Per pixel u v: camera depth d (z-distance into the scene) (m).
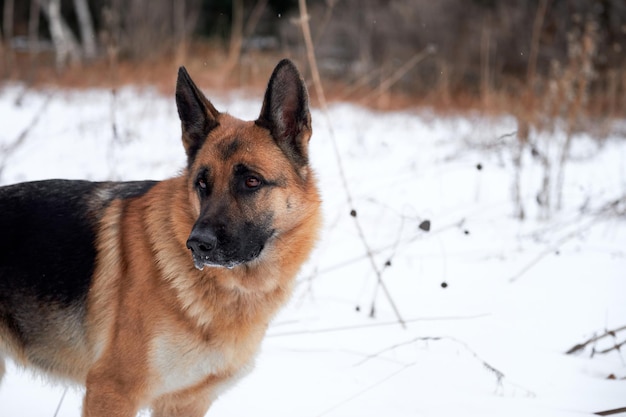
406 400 4.05
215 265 3.38
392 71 17.55
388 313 5.34
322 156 10.40
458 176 9.52
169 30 20.22
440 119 14.62
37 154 9.27
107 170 8.48
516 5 19.23
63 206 3.79
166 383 3.46
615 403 4.06
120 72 15.95
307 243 3.80
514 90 14.88
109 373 3.41
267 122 3.69
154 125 11.50
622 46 15.19
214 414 3.93
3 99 13.52
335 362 4.55
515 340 4.85
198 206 3.53
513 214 7.80
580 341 4.88
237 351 3.59
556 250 6.43
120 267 3.55
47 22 26.44
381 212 7.64
